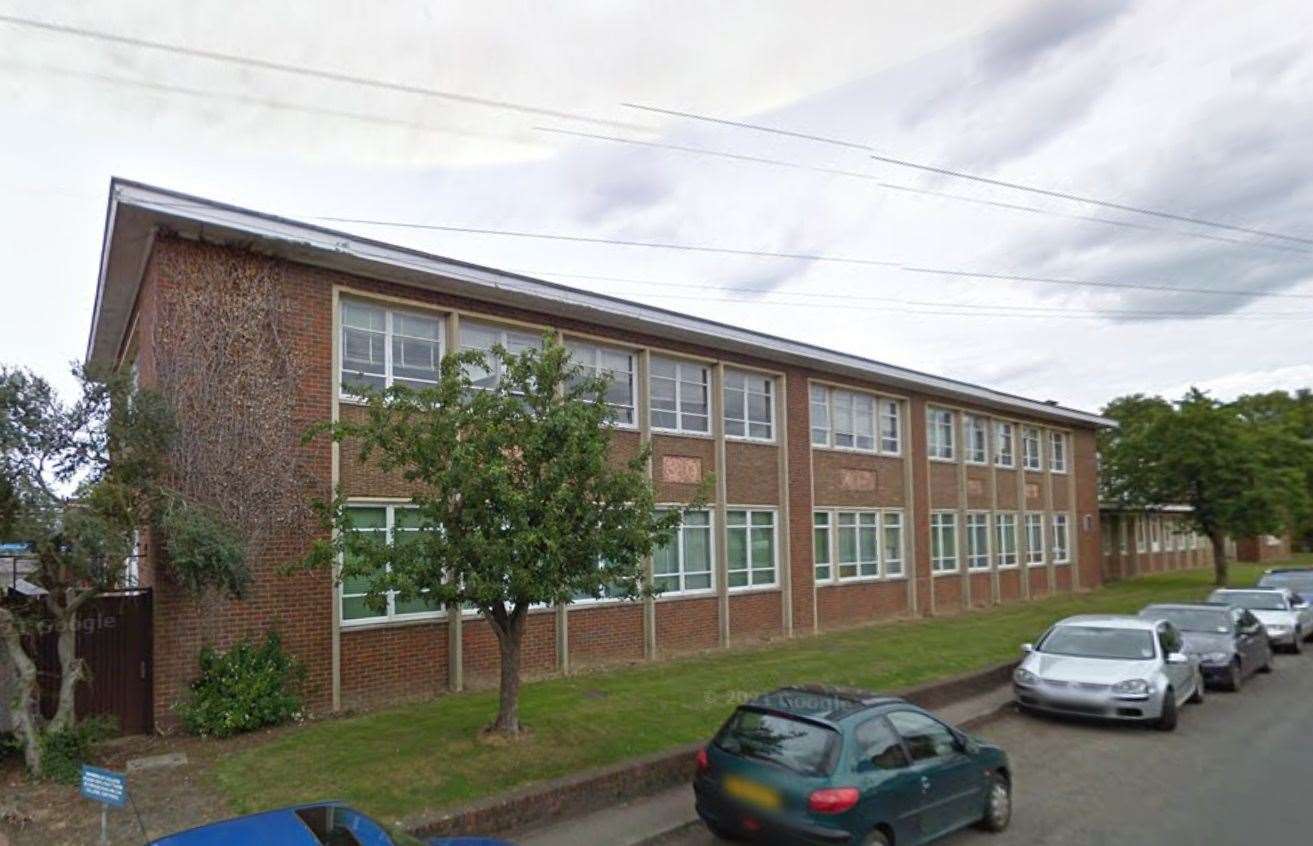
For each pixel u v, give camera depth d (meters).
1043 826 8.18
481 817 7.75
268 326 12.16
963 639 19.91
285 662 11.41
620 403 17.28
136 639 10.85
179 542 9.20
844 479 23.14
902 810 7.03
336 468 12.60
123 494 9.05
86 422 9.13
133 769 9.10
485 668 14.13
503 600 9.15
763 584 20.17
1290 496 34.03
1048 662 13.21
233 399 11.70
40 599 9.77
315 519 12.20
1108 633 13.62
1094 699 12.29
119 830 7.36
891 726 7.42
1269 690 15.94
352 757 9.35
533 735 10.11
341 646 12.42
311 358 12.56
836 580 22.36
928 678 14.82
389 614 13.14
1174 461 34.66
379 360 13.67
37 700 8.95
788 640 19.97
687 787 9.40
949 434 28.19
